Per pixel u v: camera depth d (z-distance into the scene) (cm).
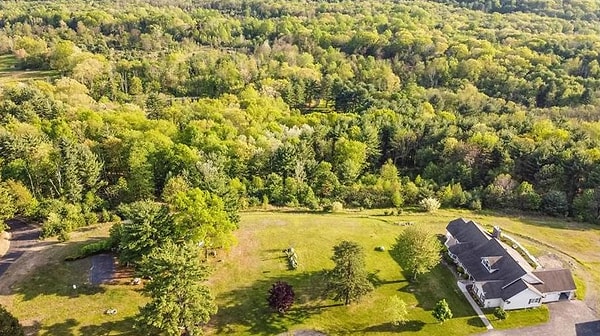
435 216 9450
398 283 7150
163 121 11462
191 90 16962
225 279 6975
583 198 9631
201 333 5534
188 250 5822
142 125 11156
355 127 11850
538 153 10644
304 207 9675
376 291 6931
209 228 6731
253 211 9250
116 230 7262
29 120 11188
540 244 8481
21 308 6081
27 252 7225
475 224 8050
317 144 11444
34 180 8850
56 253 7200
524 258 7800
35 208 8075
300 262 7481
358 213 9544
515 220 9469
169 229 6712
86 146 9281
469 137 11556
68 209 8081
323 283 7012
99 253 7219
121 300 6347
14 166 8731
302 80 16750
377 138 11950
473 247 7588
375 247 8031
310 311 6475
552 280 6838
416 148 12225
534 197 9819
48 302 6219
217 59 18700
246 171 10206
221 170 9519
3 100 12269
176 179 8650
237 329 6094
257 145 10781
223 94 15738
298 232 8362
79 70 16175
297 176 10081
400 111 13912
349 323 6309
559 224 9375
